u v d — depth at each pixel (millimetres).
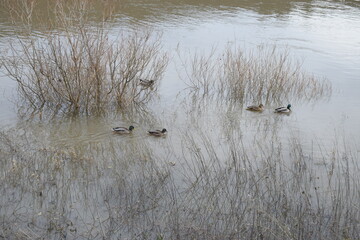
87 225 11453
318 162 15578
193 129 18797
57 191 12805
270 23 38500
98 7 35469
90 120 19391
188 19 37562
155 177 14008
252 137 18031
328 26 38594
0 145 16062
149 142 17312
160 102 21797
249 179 13898
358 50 31594
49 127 18359
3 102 20344
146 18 36406
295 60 28484
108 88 21438
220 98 22594
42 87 21203
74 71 20109
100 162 15242
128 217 11758
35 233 10938
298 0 49500
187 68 25906
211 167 15008
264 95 23250
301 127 19203
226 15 40312
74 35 22031
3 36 27750
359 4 49031
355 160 15875
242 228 11398
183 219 11797
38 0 35844
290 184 13891
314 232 11352
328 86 24406
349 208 12469
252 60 25719
